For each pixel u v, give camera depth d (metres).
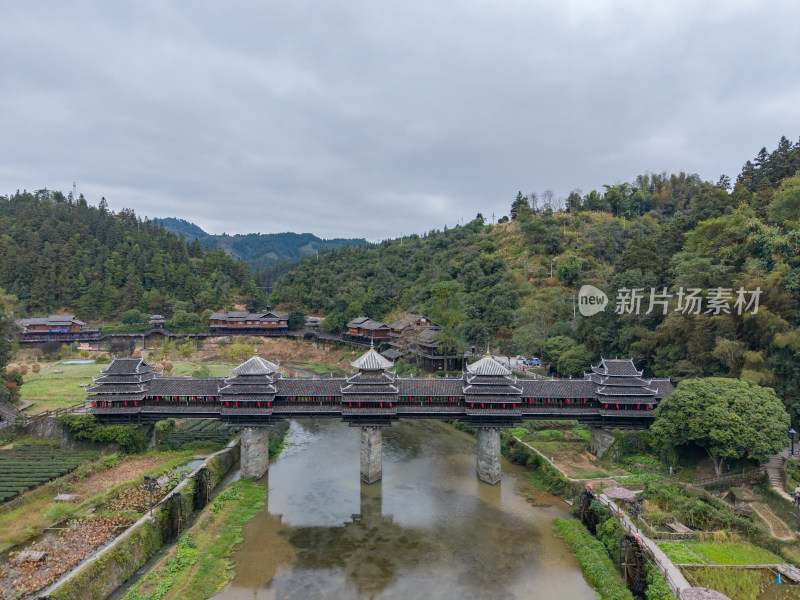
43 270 186.38
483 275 157.50
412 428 93.50
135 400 70.81
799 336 58.84
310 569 47.44
